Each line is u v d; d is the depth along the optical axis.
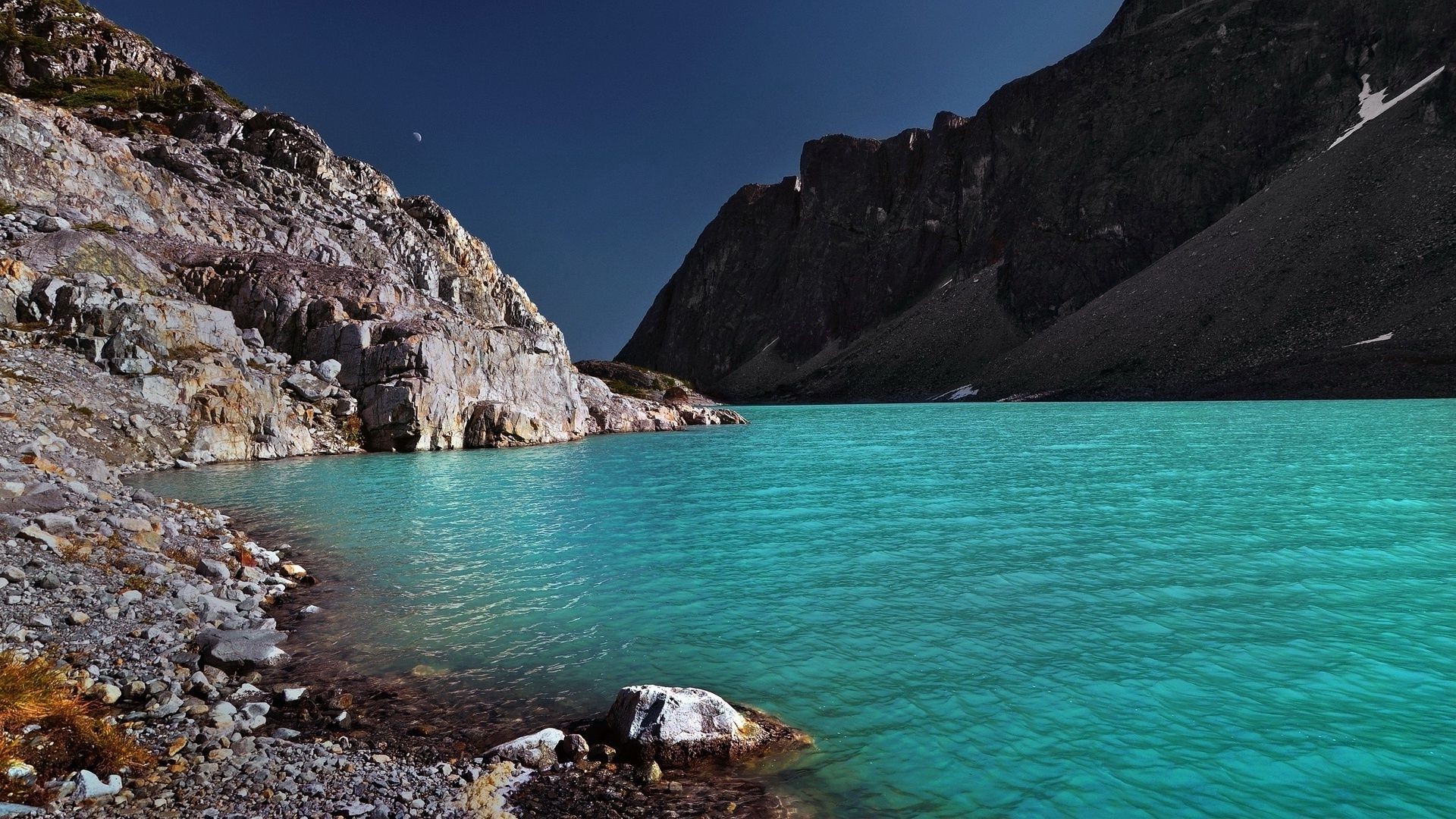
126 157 56.62
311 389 40.50
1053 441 44.69
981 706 8.38
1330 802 6.33
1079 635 10.52
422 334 43.88
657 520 20.16
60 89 89.12
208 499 23.56
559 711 8.48
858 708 8.45
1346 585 12.69
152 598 11.38
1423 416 58.75
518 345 52.03
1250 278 150.88
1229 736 7.53
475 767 7.02
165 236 53.28
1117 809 6.32
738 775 7.05
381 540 17.72
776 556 15.83
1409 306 123.50
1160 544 16.05
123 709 7.85
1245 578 13.24
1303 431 45.94
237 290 45.94
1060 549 15.84
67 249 39.00
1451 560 14.20
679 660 9.99
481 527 19.23
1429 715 7.84
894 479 28.53
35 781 5.93
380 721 8.19
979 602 12.22
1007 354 194.38
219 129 75.56
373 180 84.62
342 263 65.94
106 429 29.39
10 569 10.70
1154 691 8.62
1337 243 143.75
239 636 10.08
